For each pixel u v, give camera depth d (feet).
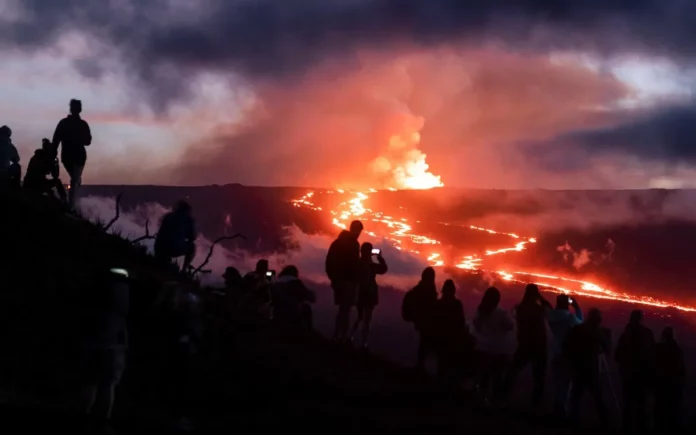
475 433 38.99
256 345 46.60
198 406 37.40
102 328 31.81
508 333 49.70
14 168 61.00
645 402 50.65
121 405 35.04
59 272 44.68
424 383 47.60
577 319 50.34
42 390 34.19
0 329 38.42
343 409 39.14
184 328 39.73
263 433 34.58
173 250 53.52
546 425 45.44
